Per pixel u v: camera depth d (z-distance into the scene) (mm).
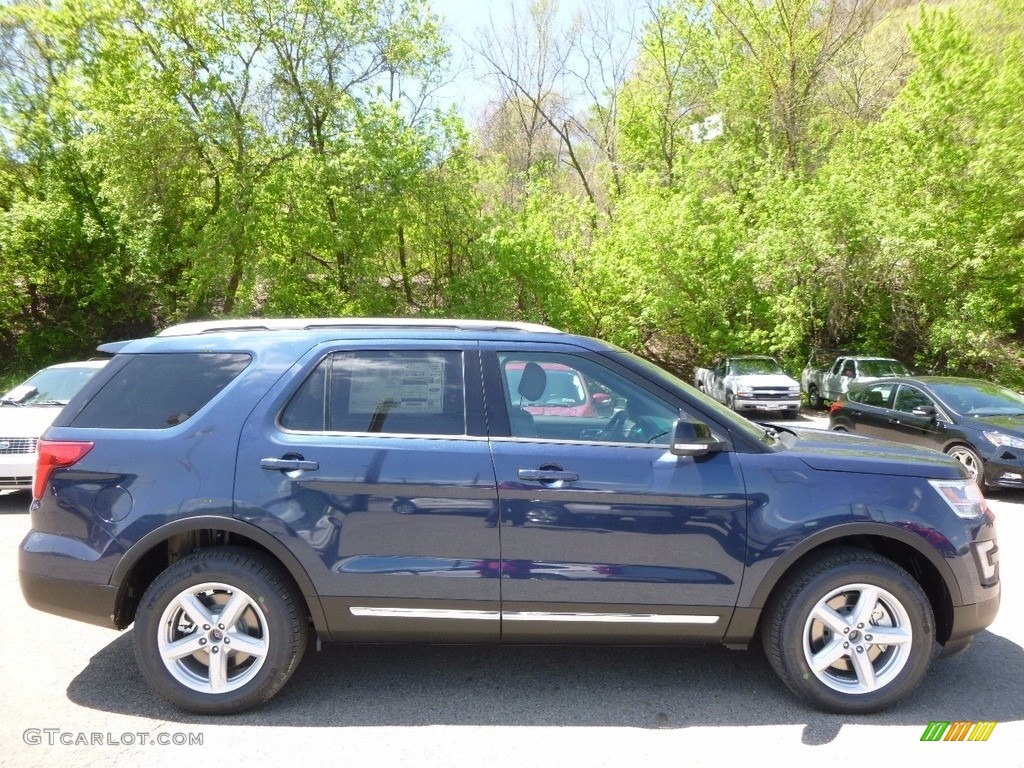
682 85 33812
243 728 3268
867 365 19641
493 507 3344
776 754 3037
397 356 3586
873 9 31031
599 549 3350
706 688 3670
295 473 3350
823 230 21688
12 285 21812
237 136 21250
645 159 35656
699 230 23062
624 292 25047
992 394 9477
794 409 19328
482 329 3740
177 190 21844
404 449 3391
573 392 3576
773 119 30391
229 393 3516
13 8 22281
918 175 21031
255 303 23219
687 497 3336
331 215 22312
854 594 3404
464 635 3428
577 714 3400
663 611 3355
